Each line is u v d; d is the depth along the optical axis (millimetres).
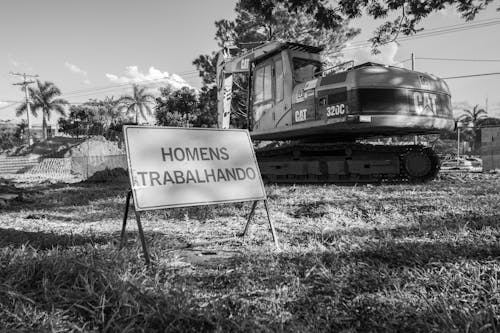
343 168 12312
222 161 4770
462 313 2717
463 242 4469
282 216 6820
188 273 3760
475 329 2529
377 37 12484
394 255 4094
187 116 44312
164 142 4469
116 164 24547
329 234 5246
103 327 2678
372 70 10461
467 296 3025
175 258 4258
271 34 28359
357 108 10312
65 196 11688
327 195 9016
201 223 6477
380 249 4281
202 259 4285
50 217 7926
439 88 11070
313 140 13320
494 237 4617
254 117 13289
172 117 43750
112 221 7137
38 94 60156
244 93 28328
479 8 11594
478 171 17031
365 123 10430
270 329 2633
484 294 3041
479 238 4621
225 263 4102
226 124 14766
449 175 13352
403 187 10016
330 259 4012
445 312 2715
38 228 6410
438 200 7590
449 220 5766
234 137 4949
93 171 24750
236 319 2762
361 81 10328
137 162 4254
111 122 61406
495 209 6438
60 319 2764
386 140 23062
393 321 2707
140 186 4199
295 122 11734
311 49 12523
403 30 12281
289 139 13688
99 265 3529
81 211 8672
